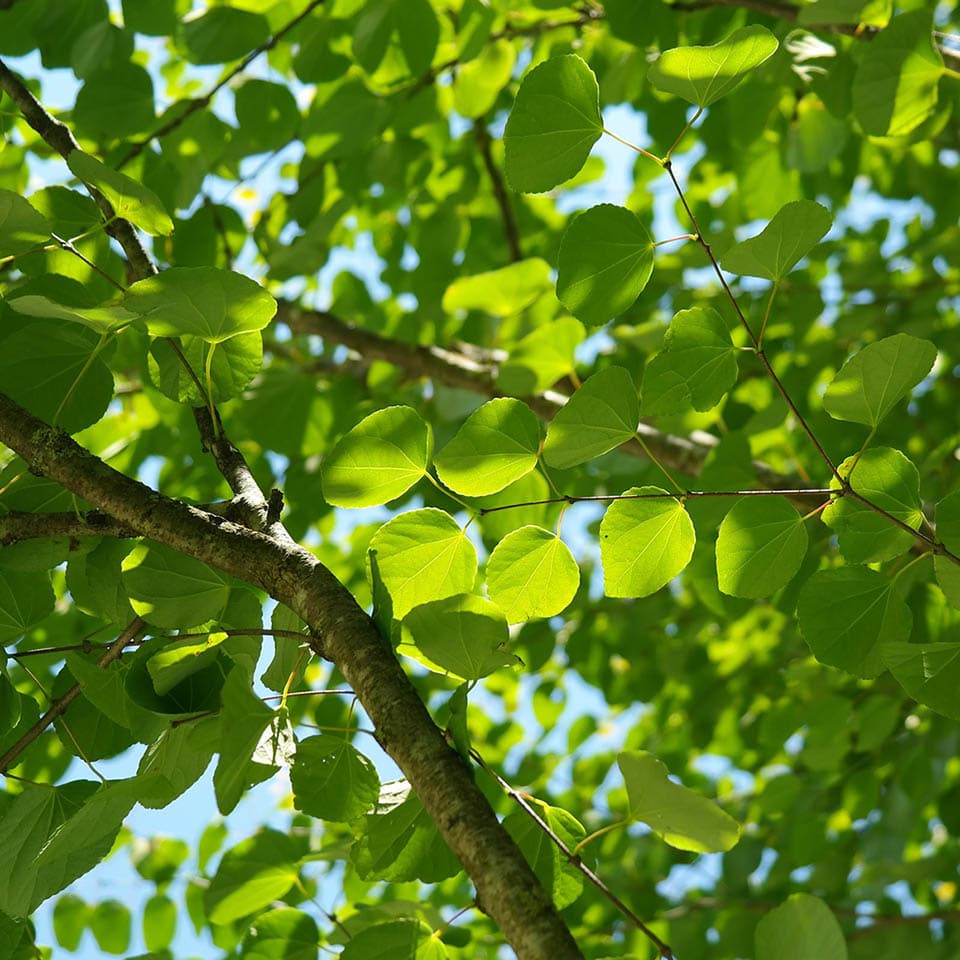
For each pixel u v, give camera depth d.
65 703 1.27
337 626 1.12
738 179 2.39
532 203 2.75
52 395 1.29
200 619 1.21
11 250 1.24
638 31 1.75
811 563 1.76
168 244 2.04
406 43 1.78
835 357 2.42
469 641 1.15
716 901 2.71
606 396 1.18
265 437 2.27
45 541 1.26
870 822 2.86
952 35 1.58
